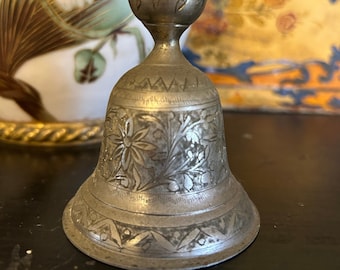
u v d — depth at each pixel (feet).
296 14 2.77
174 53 1.56
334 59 2.82
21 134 2.25
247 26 2.79
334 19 2.77
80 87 2.16
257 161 2.26
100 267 1.45
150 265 1.43
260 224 1.70
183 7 1.46
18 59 2.07
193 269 1.43
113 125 1.56
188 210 1.51
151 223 1.48
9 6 1.98
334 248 1.58
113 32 2.09
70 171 2.08
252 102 2.92
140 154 1.50
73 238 1.56
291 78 2.87
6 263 1.47
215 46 2.83
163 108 1.48
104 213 1.54
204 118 1.53
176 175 1.51
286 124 2.78
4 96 2.18
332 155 2.35
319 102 2.89
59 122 2.27
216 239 1.51
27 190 1.90
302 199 1.90
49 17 1.99
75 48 2.07
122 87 1.55
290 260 1.51
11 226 1.65
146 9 1.46
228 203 1.60
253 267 1.47
